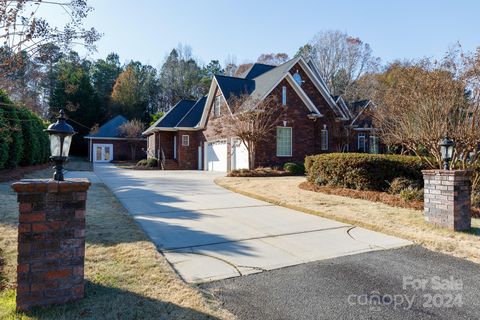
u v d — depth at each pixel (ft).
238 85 67.82
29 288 8.83
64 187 9.15
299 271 12.59
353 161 32.22
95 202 26.50
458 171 18.12
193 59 189.88
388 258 14.17
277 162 59.62
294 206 25.72
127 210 24.16
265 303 9.94
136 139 114.42
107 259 13.02
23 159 53.72
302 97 62.03
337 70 141.59
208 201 29.19
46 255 9.03
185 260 13.66
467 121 25.40
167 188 38.34
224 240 16.75
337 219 21.56
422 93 27.61
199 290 10.65
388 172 30.63
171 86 170.09
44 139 67.51
